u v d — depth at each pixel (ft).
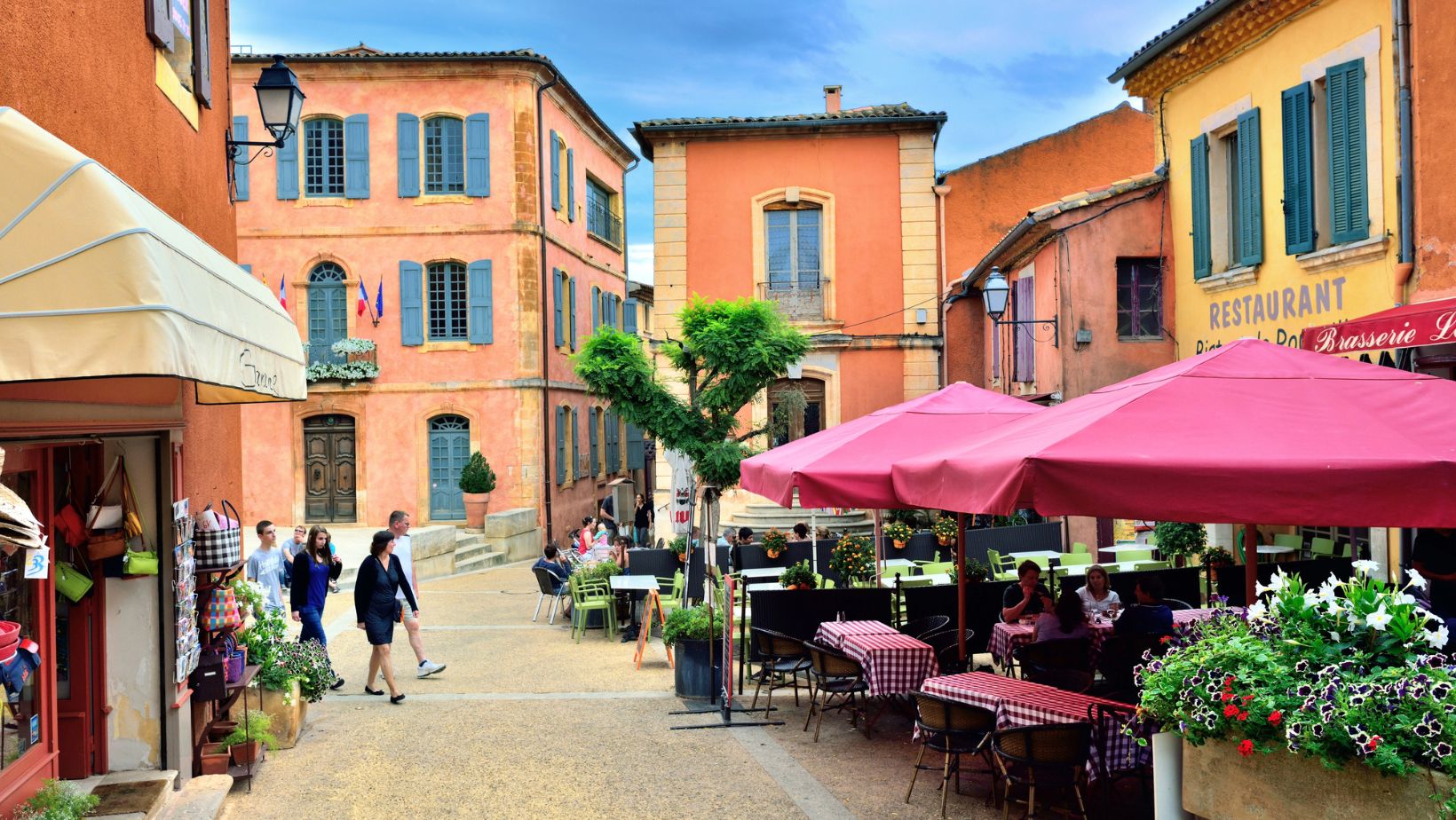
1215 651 16.20
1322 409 18.31
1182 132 51.34
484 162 92.43
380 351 91.97
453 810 24.31
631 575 53.31
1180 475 16.51
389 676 36.14
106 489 23.81
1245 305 45.75
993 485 18.34
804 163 79.41
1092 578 35.17
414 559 74.79
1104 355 53.11
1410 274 34.88
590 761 28.19
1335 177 38.75
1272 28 42.88
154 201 24.50
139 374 12.76
